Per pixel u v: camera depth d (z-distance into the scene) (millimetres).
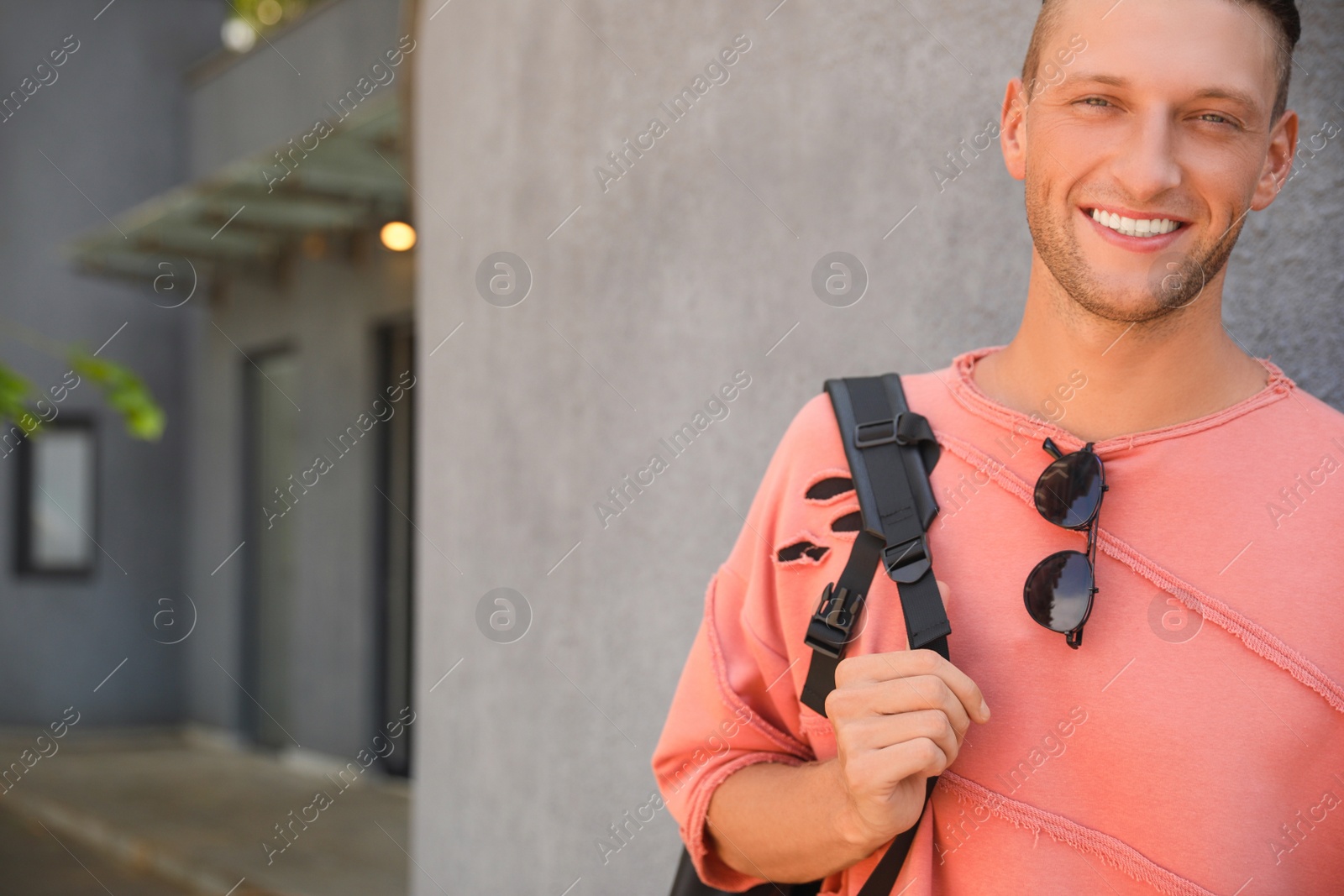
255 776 7727
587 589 2596
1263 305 1533
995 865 1047
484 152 3002
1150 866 999
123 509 9633
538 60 2783
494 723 2912
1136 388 1098
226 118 9125
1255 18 1037
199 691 9469
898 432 1169
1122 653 1035
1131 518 1069
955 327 1900
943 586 1091
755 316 2240
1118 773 1019
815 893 1236
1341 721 978
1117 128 1054
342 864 5578
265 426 8672
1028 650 1066
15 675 9781
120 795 7289
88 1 9711
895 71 1997
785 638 1213
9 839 6664
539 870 2705
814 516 1196
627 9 2529
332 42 7637
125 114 9734
